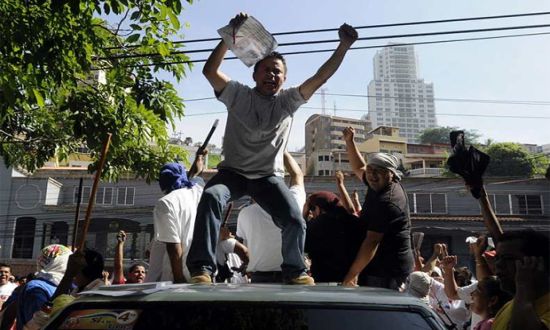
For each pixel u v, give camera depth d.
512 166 41.94
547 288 2.42
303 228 2.99
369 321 1.96
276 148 3.17
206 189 2.96
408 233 3.72
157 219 3.43
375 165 3.71
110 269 30.20
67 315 2.00
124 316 1.96
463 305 5.87
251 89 3.24
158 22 7.07
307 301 1.99
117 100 7.82
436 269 7.30
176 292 2.06
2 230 31.03
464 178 3.66
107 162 8.12
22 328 3.83
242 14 2.98
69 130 9.34
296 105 3.25
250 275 3.64
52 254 4.14
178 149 9.48
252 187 3.13
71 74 5.86
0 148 9.01
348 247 3.77
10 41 5.11
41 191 31.53
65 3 4.64
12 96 5.46
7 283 8.12
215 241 2.82
